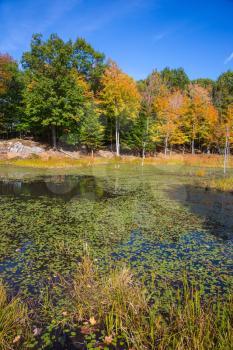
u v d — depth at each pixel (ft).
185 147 135.03
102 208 27.86
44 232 19.92
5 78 86.38
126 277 11.75
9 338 8.54
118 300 10.19
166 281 12.66
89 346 8.43
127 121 102.22
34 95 80.89
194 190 39.68
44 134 98.63
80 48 107.76
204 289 11.98
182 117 112.16
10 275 13.10
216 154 120.47
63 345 8.50
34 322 9.58
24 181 46.09
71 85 85.56
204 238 19.10
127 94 89.56
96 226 21.65
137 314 9.59
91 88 111.24
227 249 17.06
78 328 9.32
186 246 17.48
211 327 8.48
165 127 104.73
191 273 13.58
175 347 7.91
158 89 127.75
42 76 82.84
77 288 11.35
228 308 9.94
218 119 118.62
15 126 92.89
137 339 8.41
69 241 18.11
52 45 86.43
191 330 8.30
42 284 12.23
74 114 86.28
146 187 42.11
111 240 18.44
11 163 71.92
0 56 87.25
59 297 11.16
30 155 78.79
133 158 97.14
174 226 21.94
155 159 98.37
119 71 89.10
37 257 15.39
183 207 28.81
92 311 10.22
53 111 79.87
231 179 46.50
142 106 104.94
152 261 14.97
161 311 10.20
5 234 19.31
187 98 119.65
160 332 8.70
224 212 26.81
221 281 12.80
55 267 14.08
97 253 16.06
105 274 13.16
